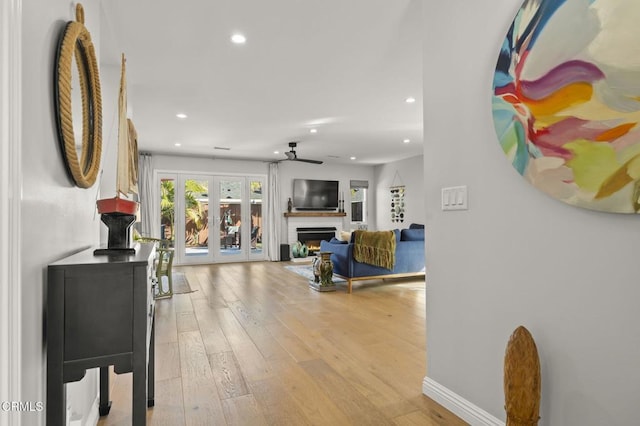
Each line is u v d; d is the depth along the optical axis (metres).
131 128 3.05
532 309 1.46
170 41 2.78
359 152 7.65
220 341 2.93
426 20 2.05
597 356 1.25
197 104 4.32
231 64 3.21
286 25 2.58
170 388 2.12
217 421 1.79
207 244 7.94
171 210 7.65
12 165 0.83
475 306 1.73
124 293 1.15
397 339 2.98
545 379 1.41
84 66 1.52
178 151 7.33
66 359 1.10
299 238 8.78
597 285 1.25
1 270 0.81
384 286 5.30
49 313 1.09
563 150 1.30
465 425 1.75
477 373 1.72
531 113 1.41
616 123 1.16
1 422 0.81
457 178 1.83
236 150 7.25
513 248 1.54
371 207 9.69
